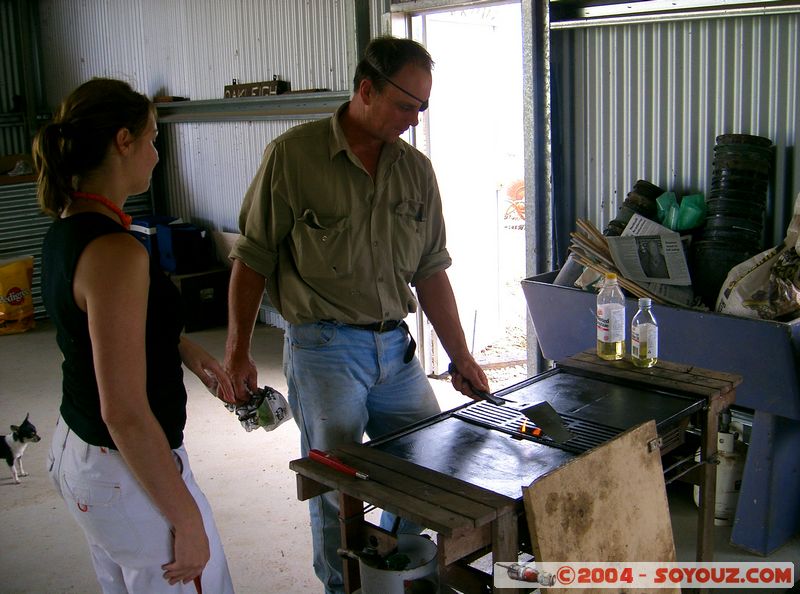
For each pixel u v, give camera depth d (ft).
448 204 16.40
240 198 21.33
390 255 7.57
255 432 14.19
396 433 6.66
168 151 23.76
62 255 4.80
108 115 4.89
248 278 7.54
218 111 21.12
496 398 7.28
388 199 7.52
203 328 21.30
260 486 12.10
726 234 10.32
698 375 7.63
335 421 7.52
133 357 4.73
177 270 21.16
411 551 6.11
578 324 10.87
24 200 23.26
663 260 10.46
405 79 6.89
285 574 9.73
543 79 12.39
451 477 5.79
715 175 10.53
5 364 19.06
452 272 16.74
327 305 7.41
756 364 9.09
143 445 4.79
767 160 10.37
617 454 6.05
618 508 5.99
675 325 9.71
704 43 11.02
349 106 7.45
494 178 17.48
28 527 11.15
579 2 11.97
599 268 10.56
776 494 9.59
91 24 25.75
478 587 5.77
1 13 27.71
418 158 7.81
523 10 12.23
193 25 21.61
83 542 10.69
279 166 7.32
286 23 18.62
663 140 11.66
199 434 14.19
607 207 12.44
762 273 9.45
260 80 19.80
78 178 4.95
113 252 4.73
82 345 4.92
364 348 7.56
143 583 5.29
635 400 7.21
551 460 6.08
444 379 16.57
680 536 10.08
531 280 11.54
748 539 9.78
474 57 16.49
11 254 23.16
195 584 5.46
